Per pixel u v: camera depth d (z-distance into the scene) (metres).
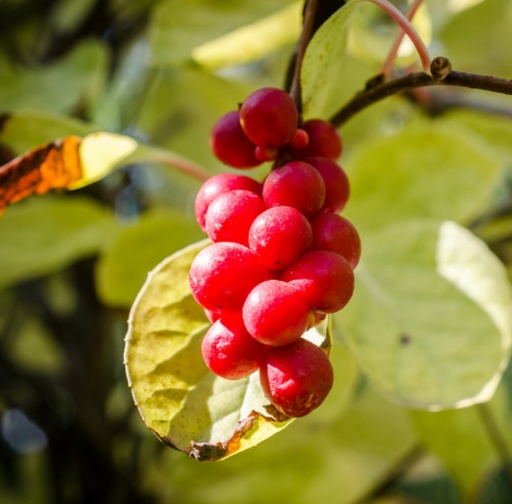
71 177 0.21
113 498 0.32
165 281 0.20
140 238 0.27
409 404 0.21
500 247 0.29
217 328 0.18
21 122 0.23
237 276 0.17
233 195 0.18
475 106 0.32
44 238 0.30
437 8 0.34
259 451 0.33
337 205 0.19
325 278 0.17
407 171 0.26
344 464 0.34
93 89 0.29
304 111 0.20
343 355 0.26
